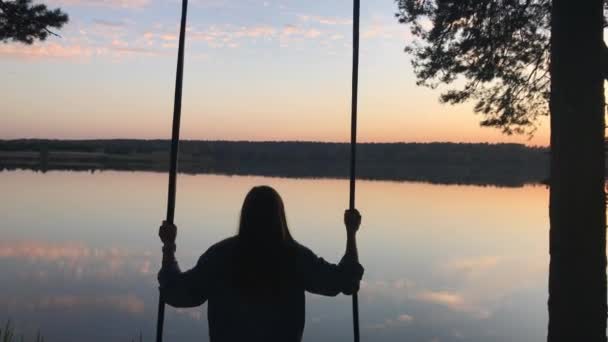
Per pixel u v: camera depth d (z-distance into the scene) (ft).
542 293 56.49
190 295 8.05
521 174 381.60
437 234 102.73
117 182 222.69
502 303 51.83
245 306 7.69
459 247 88.28
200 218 116.06
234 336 7.70
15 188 177.17
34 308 44.83
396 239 95.20
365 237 96.22
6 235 87.97
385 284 59.11
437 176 344.90
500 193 217.97
